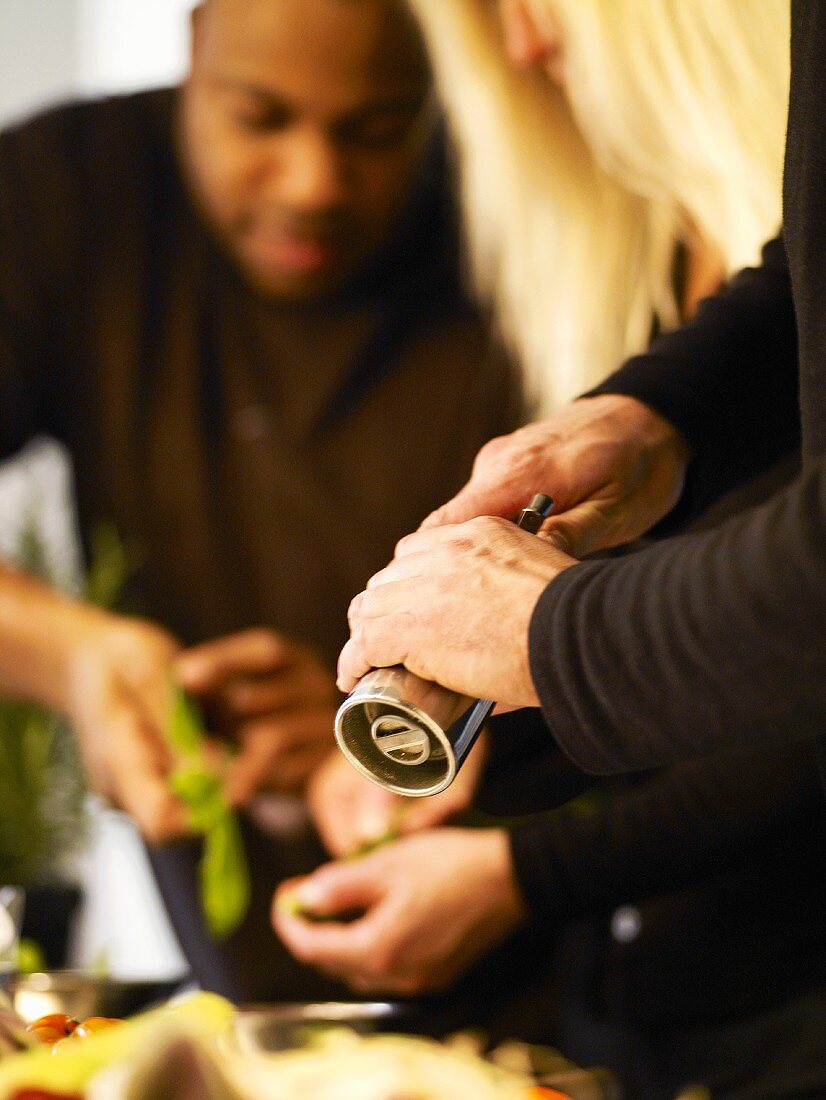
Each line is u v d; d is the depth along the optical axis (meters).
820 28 0.52
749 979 0.84
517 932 0.94
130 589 1.18
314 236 1.12
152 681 0.98
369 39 1.07
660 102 0.82
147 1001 0.68
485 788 0.72
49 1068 0.43
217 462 1.18
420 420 1.17
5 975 0.64
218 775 0.96
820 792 0.80
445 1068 0.47
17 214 1.19
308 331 1.17
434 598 0.51
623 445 0.63
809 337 0.53
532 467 0.60
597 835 0.84
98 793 1.00
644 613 0.46
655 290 0.90
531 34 0.87
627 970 0.87
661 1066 0.85
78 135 1.20
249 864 1.00
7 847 1.11
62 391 1.21
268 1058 0.48
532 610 0.49
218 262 1.18
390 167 1.12
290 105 1.09
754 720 0.45
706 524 0.79
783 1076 0.80
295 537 1.18
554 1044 0.95
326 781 0.96
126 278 1.19
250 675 1.02
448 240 1.15
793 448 0.70
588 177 0.92
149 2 1.58
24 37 1.58
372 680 0.52
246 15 1.07
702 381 0.65
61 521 1.26
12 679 1.03
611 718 0.47
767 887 0.84
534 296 0.96
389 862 0.86
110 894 1.49
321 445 1.18
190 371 1.19
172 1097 0.41
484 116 0.94
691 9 0.80
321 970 0.98
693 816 0.82
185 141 1.17
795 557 0.43
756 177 0.81
